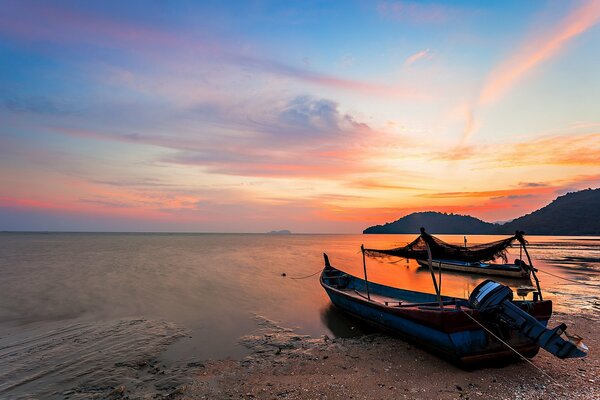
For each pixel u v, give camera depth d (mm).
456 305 11227
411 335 11508
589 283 25875
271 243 107125
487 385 8742
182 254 52188
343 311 16312
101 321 15258
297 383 9133
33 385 9320
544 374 9281
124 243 89188
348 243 121938
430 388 8633
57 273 28891
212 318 15961
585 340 12094
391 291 16656
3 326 14422
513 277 28828
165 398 8508
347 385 8930
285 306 18453
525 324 9016
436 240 28891
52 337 13094
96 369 10320
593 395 8188
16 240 105562
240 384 9172
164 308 17641
